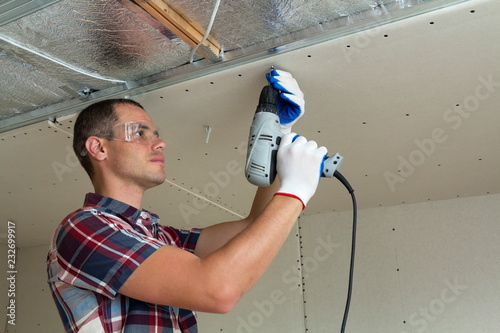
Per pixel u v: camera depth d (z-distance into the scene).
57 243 1.02
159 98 1.36
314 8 1.04
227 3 1.03
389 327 2.14
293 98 1.18
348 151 1.69
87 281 0.94
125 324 0.97
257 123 1.13
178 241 1.28
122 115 1.19
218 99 1.35
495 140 1.60
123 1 0.99
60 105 1.41
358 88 1.29
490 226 2.10
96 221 1.00
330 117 1.45
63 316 1.02
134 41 1.15
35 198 2.14
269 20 1.08
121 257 0.92
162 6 1.00
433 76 1.24
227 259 0.87
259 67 1.21
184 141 1.61
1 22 1.06
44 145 1.62
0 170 1.81
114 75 1.29
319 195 2.15
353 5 1.04
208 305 0.87
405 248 2.21
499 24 1.04
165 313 1.03
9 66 1.24
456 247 2.13
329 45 1.12
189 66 1.24
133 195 1.17
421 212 2.23
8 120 1.48
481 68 1.20
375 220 2.30
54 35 1.12
